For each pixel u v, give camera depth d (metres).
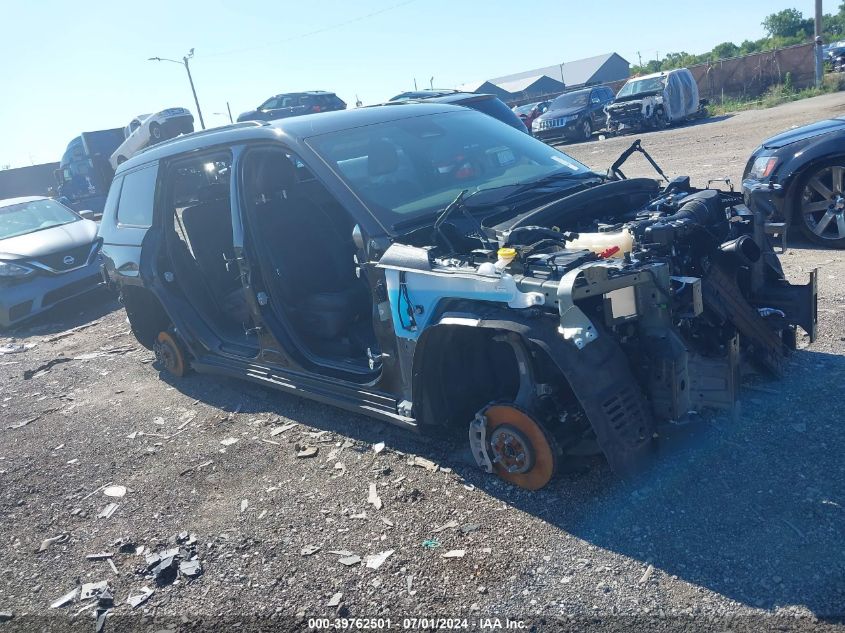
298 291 5.02
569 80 66.81
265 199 5.08
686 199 4.02
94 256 10.30
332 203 5.33
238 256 4.90
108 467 4.91
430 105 5.45
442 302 3.63
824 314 5.27
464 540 3.36
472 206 4.24
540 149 5.26
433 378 3.91
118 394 6.48
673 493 3.39
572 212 4.18
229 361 5.60
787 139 7.29
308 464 4.41
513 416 3.52
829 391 4.07
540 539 3.27
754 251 3.81
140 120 20.77
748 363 4.21
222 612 3.18
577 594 2.88
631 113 23.28
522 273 3.30
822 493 3.20
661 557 3.00
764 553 2.90
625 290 3.22
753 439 3.70
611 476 3.62
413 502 3.75
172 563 3.57
